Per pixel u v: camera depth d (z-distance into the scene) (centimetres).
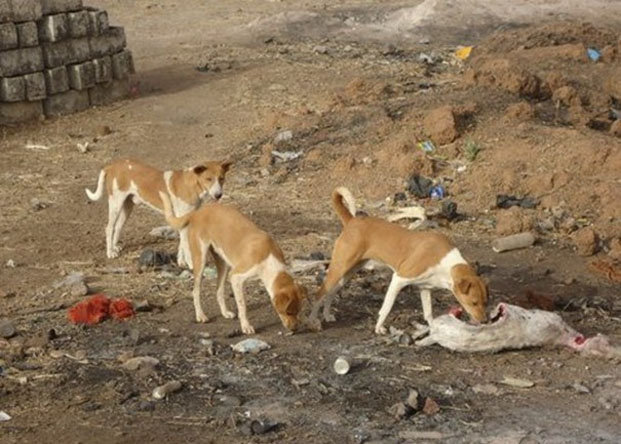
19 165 1817
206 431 905
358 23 2842
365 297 1224
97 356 1057
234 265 1106
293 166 1758
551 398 962
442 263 1073
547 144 1686
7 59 1977
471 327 1050
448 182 1658
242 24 2869
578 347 1064
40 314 1191
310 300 1205
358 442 884
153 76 2327
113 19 2989
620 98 1988
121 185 1398
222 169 1369
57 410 946
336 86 2166
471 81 1941
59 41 2058
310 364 1030
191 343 1086
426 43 2667
